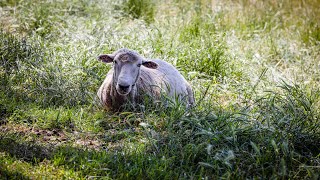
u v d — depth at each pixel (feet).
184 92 39.83
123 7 58.75
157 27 51.55
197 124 31.45
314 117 36.19
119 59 34.58
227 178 26.99
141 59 35.14
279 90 43.50
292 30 59.47
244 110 33.78
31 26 52.08
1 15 53.16
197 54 46.47
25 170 27.32
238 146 30.40
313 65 49.83
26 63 41.47
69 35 47.88
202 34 51.62
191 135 31.22
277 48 53.72
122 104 35.65
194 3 61.98
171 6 61.16
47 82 39.34
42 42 45.83
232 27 57.11
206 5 61.36
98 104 37.19
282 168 27.55
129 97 35.45
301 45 55.42
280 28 60.39
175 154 29.84
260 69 47.65
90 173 27.63
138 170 28.12
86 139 32.24
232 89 43.14
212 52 46.60
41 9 53.62
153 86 36.63
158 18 57.67
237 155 29.48
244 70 46.47
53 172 27.53
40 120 33.68
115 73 34.88
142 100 36.17
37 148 29.91
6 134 31.09
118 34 48.37
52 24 51.42
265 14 61.98
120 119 34.58
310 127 33.06
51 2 55.98
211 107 35.96
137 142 31.71
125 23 54.08
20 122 33.42
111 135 32.48
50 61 42.09
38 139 31.48
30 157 29.01
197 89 42.57
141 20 53.52
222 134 30.58
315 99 41.42
